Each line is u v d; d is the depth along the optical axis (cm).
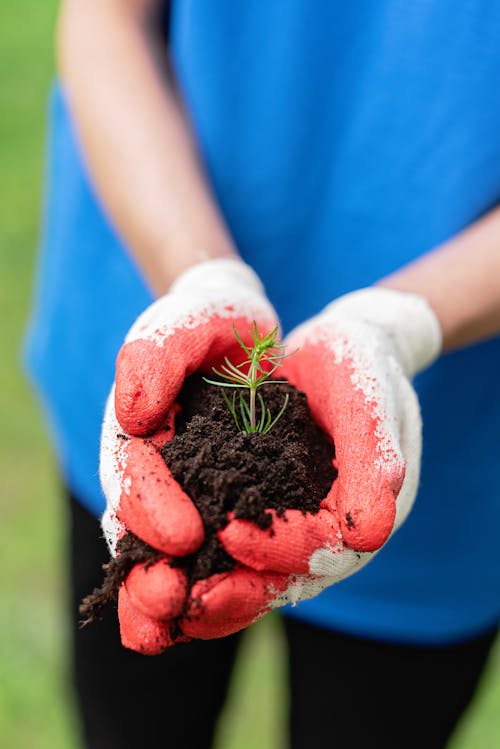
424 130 85
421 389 88
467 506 91
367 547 66
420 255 88
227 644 99
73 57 90
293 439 70
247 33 87
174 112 88
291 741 99
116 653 96
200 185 85
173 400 69
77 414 97
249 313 74
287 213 91
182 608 63
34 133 261
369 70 86
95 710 100
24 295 200
